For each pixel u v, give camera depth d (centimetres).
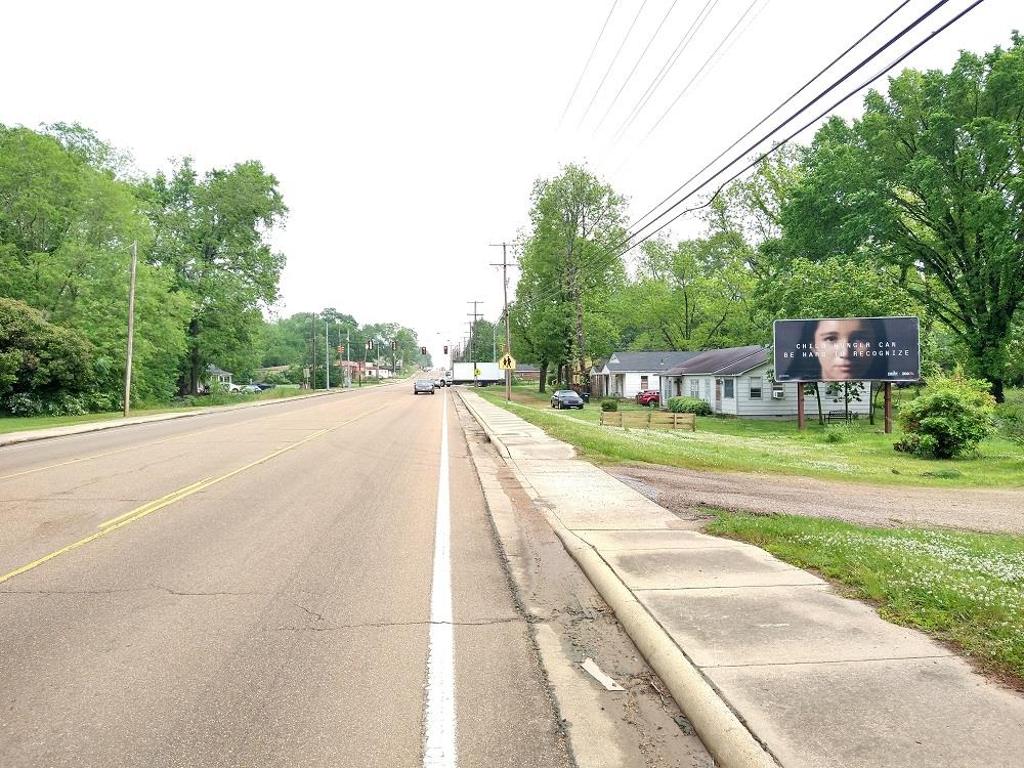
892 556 630
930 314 3822
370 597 577
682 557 663
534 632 502
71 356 3612
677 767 327
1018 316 3709
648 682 420
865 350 2988
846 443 2547
